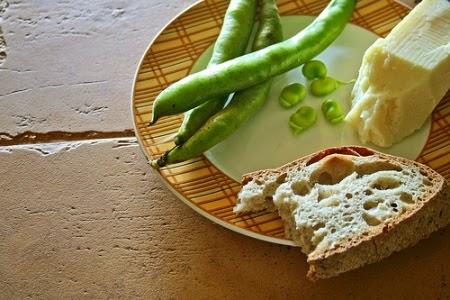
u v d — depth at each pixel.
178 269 0.43
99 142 0.49
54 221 0.45
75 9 0.57
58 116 0.51
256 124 0.47
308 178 0.42
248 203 0.42
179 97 0.44
